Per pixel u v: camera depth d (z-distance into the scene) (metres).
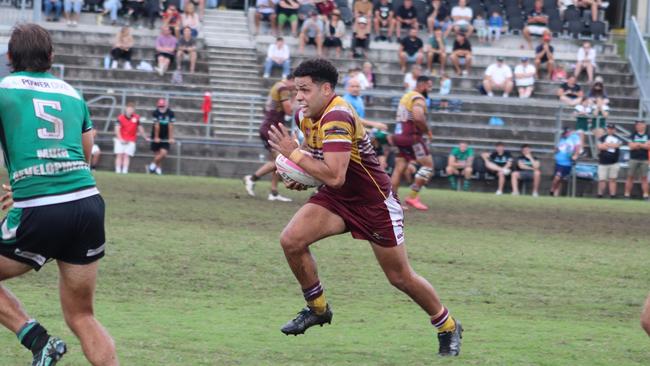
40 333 14.07
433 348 18.33
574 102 71.75
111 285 23.95
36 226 13.83
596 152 68.06
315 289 17.53
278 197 46.91
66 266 14.25
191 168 65.88
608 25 87.81
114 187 50.00
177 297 23.00
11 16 71.25
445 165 66.12
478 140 69.94
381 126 43.09
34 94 14.12
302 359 17.08
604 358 17.81
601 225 43.34
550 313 22.70
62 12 77.44
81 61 74.25
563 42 82.88
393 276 17.44
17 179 13.94
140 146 66.12
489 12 82.69
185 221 36.41
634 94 78.44
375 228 17.11
